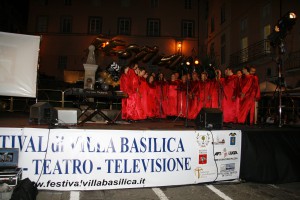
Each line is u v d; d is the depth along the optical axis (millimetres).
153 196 4262
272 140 5273
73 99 7848
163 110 8516
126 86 7008
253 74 7074
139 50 10383
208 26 25594
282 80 6609
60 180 4148
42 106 4711
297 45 13312
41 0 24625
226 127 5535
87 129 4250
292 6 13758
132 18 24906
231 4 20641
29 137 4086
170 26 25203
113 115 7477
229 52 20984
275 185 5098
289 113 8938
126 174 4352
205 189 4688
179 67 9664
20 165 4039
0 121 5293
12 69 5555
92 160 4242
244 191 4664
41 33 24453
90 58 9047
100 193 4312
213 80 7598
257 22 17109
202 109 5066
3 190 3457
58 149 4156
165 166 4520
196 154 4691
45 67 24219
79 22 24609
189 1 25719
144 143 4422
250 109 6883
